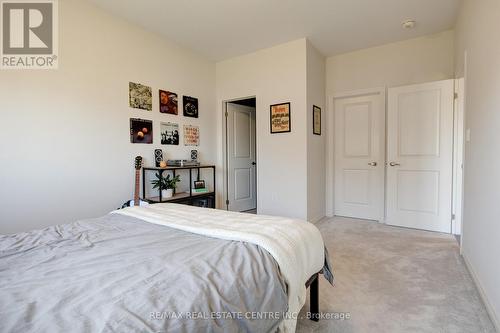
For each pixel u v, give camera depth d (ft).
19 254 3.75
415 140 11.59
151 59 10.83
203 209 6.35
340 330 5.08
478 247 6.54
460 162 10.72
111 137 9.43
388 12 9.62
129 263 3.39
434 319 5.33
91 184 8.89
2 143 7.09
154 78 10.96
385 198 12.69
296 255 4.13
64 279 2.99
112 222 5.41
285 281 3.72
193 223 5.02
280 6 9.13
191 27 10.53
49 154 7.92
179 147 12.09
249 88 13.26
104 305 2.45
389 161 12.20
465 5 8.35
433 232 11.15
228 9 9.28
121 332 2.10
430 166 11.31
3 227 7.09
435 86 11.07
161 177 10.34
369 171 13.20
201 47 12.44
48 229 4.94
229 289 2.92
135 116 10.20
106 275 3.07
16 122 7.32
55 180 8.05
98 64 9.04
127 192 9.95
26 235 4.58
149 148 10.73
